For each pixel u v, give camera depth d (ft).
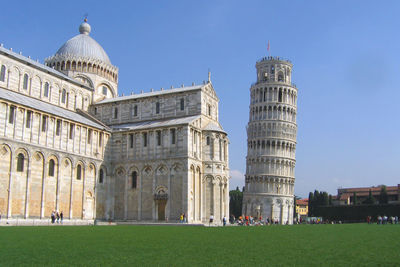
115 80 370.12
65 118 259.39
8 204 218.18
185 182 270.05
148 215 278.87
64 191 256.11
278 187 485.56
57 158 251.39
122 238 116.57
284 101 506.89
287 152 499.92
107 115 335.26
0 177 215.51
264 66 522.06
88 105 340.39
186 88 315.99
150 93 336.90
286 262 70.44
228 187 305.53
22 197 227.20
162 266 65.21
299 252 85.10
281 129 497.05
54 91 306.76
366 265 68.03
